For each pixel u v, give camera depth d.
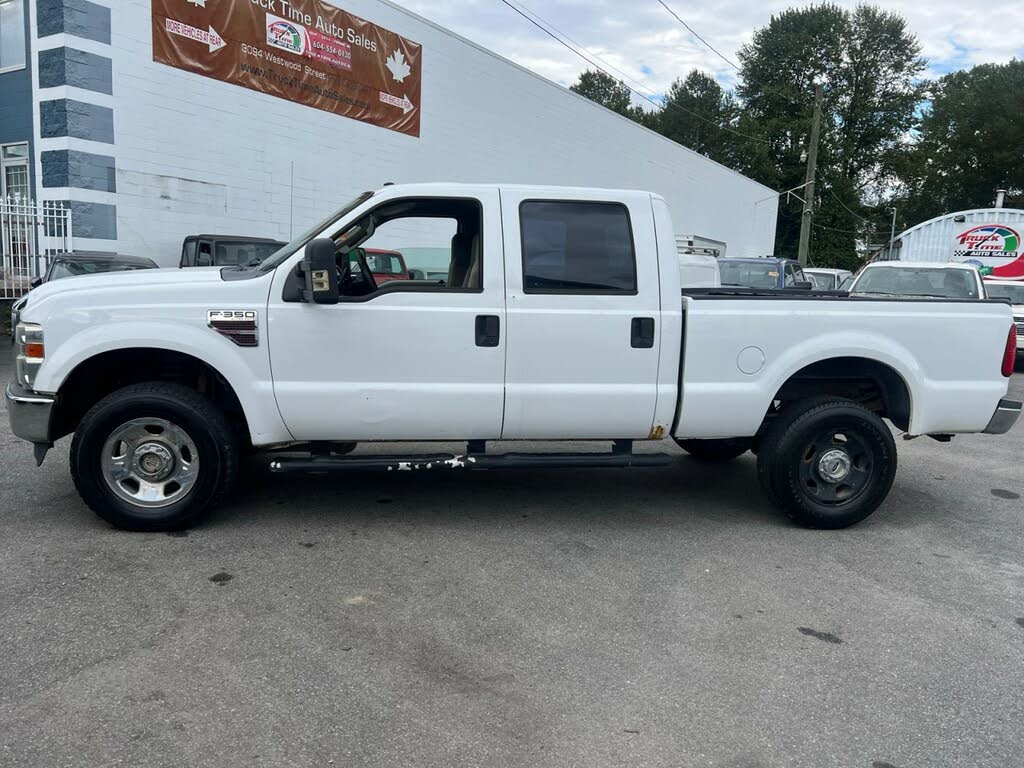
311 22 15.08
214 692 2.96
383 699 2.96
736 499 5.83
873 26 57.75
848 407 5.02
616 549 4.67
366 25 16.25
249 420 4.50
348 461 4.68
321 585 3.97
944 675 3.31
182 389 4.52
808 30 58.38
